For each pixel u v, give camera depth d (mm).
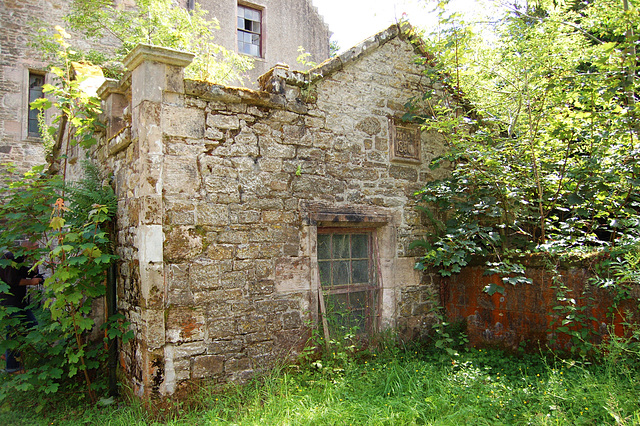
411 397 3730
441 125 5309
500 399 3555
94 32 8898
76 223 4336
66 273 3863
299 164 4750
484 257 5250
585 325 4180
